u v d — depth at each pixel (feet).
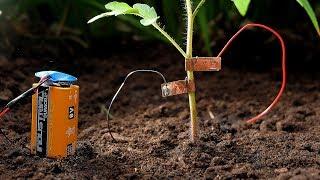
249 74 2.47
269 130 1.83
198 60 1.60
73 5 2.64
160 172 1.55
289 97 2.18
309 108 2.03
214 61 1.60
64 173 1.52
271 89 2.28
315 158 1.59
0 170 1.52
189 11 1.59
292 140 1.72
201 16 2.43
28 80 2.20
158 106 2.09
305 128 1.84
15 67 2.29
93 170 1.54
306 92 2.26
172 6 2.58
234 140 1.71
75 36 2.61
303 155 1.61
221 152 1.63
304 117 1.94
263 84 2.34
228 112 2.02
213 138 1.72
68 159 1.58
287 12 2.72
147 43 2.72
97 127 1.85
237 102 2.13
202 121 1.89
